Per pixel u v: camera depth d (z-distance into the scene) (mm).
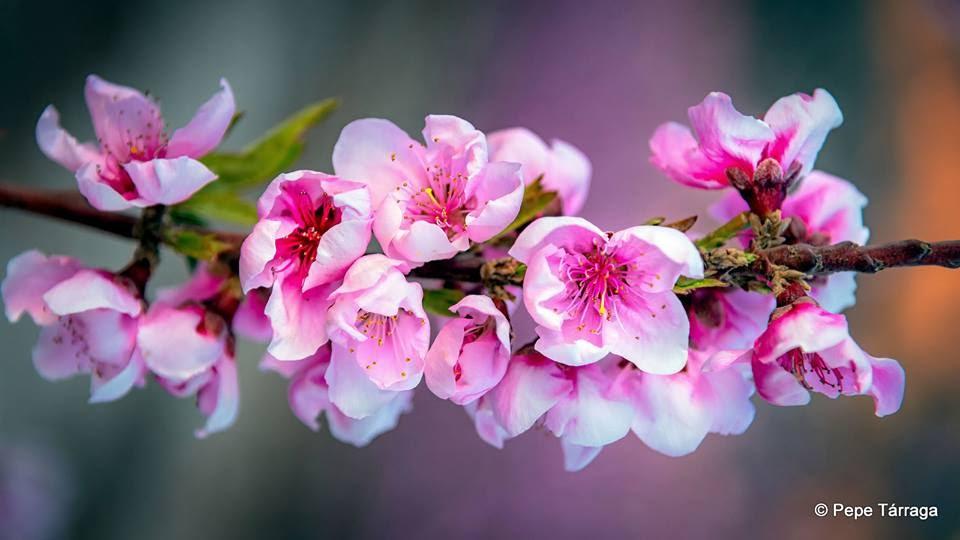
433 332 523
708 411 465
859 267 460
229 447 830
